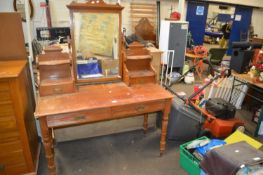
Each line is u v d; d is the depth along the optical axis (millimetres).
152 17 5660
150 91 1958
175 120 2299
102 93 1875
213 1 6473
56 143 2350
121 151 2281
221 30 8562
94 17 1908
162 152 2197
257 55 2750
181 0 5148
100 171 2000
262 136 2646
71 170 2004
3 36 1859
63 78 1901
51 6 4777
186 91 4117
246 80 2607
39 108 1579
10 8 4504
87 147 2330
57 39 3604
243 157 1333
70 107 1607
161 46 4695
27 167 1824
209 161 1449
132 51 2088
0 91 1532
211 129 2330
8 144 1694
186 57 4992
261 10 7715
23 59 1961
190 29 6562
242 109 3377
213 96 3127
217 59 5051
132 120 2621
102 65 2082
